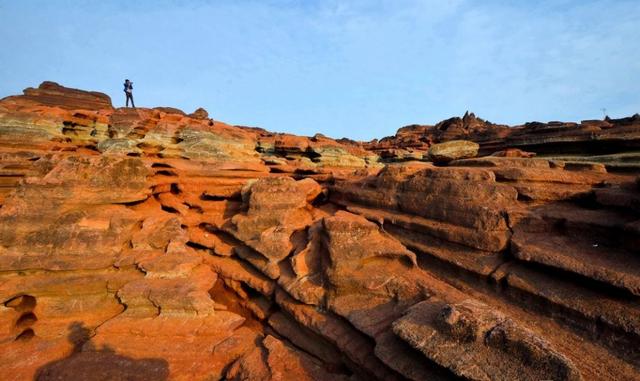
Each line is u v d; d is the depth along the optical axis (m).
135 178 18.03
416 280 12.26
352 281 12.58
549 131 43.06
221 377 11.49
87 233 15.45
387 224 16.30
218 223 20.06
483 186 14.23
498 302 11.14
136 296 13.81
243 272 16.44
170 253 16.31
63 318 13.53
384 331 10.59
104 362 11.44
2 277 14.11
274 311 14.66
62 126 32.31
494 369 7.70
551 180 14.87
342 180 23.14
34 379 10.87
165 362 11.66
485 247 12.53
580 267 10.19
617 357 8.53
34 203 15.44
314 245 15.04
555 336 9.51
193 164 26.17
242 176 26.16
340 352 11.45
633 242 10.55
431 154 25.53
